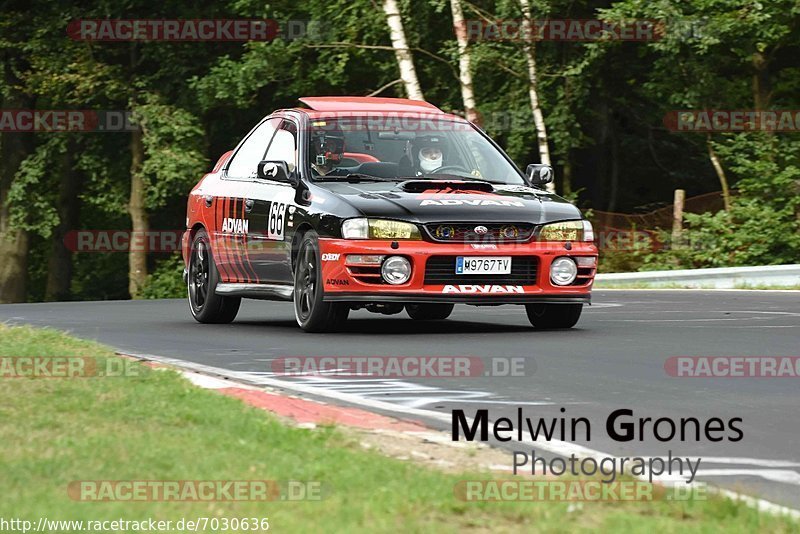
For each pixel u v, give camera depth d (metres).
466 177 43.78
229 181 47.50
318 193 41.44
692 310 50.88
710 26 97.31
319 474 18.89
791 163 94.62
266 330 44.09
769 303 54.28
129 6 121.56
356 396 28.00
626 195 128.25
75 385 26.12
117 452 19.92
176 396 25.38
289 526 16.17
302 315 41.84
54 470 18.72
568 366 33.09
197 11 123.25
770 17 97.44
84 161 129.00
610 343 38.19
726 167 115.56
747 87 118.88
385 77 115.19
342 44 108.62
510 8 101.31
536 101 103.25
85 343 34.59
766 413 26.44
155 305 60.28
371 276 39.53
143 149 125.88
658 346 37.41
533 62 102.75
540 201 41.59
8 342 33.62
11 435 21.12
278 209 43.16
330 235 40.12
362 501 17.39
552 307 42.94
